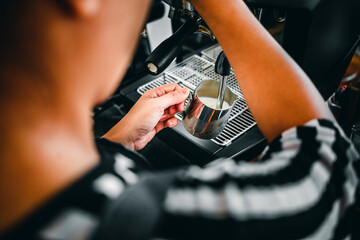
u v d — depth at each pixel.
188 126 0.59
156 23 1.30
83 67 0.21
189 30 0.55
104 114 0.93
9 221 0.20
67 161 0.22
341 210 0.27
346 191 0.27
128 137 0.59
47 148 0.21
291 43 0.58
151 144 0.77
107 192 0.22
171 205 0.22
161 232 0.22
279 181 0.24
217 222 0.22
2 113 0.19
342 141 0.29
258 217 0.23
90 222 0.20
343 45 0.74
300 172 0.25
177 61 0.91
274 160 0.28
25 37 0.18
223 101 0.58
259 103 0.35
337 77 0.80
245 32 0.38
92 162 0.24
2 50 0.18
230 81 0.85
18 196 0.20
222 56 0.49
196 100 0.56
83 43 0.20
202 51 0.95
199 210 0.22
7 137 0.20
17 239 0.19
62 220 0.20
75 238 0.20
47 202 0.21
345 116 0.71
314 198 0.24
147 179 0.23
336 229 0.27
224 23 0.39
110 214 0.21
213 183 0.24
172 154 0.75
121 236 0.20
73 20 0.19
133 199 0.22
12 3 0.17
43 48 0.19
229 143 0.69
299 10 0.52
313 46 0.59
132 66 1.09
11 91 0.19
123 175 0.24
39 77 0.20
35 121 0.20
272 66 0.36
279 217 0.23
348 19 0.69
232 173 0.25
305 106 0.32
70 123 0.22
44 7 0.18
